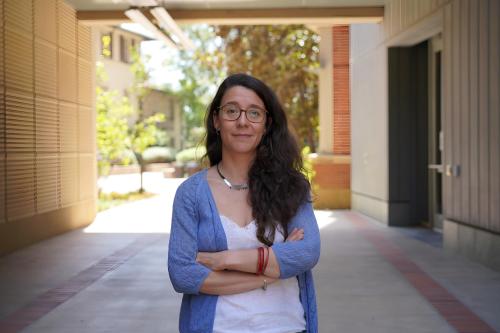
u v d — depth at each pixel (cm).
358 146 1329
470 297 577
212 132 237
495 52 663
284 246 208
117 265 756
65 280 671
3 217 824
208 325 205
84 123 1169
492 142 677
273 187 215
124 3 1064
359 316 518
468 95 741
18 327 493
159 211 1423
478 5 705
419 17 906
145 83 2495
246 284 206
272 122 227
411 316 518
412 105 1095
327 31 1493
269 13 1071
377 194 1173
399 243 908
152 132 1961
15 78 859
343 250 849
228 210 216
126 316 525
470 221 746
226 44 2042
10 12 839
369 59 1217
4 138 824
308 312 219
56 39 1020
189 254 209
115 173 3089
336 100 1479
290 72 1903
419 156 1098
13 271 721
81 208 1145
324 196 1452
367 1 1059
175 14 1069
